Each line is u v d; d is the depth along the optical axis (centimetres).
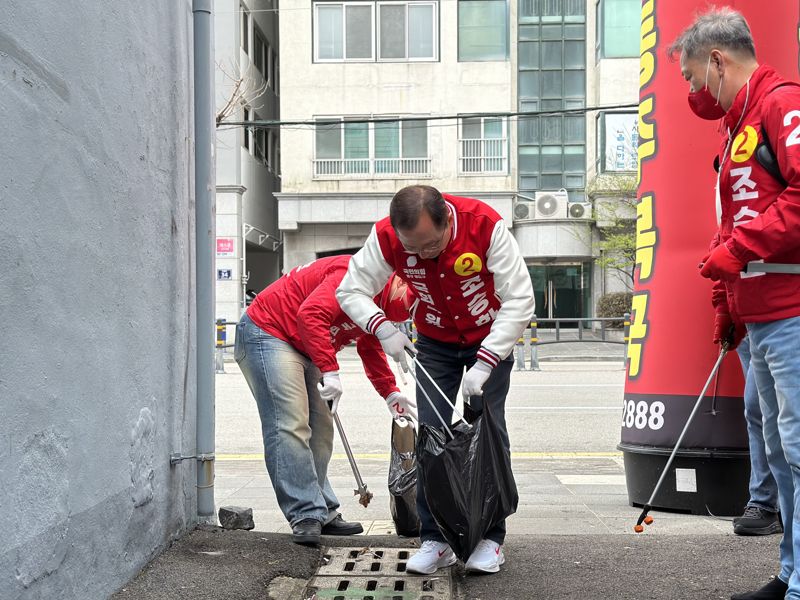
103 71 295
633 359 506
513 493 355
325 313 380
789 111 273
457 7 2550
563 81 2691
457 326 356
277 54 3047
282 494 400
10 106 229
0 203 224
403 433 419
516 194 2566
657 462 486
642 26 511
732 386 467
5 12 228
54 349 255
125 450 314
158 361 353
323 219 2544
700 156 477
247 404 1110
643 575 354
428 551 360
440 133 2553
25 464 237
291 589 338
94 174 286
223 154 2456
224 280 2442
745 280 289
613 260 2489
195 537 385
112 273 302
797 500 283
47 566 249
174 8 380
